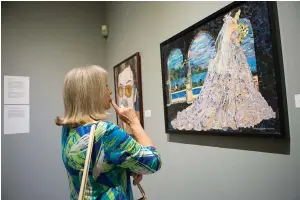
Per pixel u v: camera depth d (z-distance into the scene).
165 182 1.80
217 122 1.28
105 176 0.80
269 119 1.01
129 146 0.78
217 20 1.29
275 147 1.03
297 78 0.94
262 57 1.05
